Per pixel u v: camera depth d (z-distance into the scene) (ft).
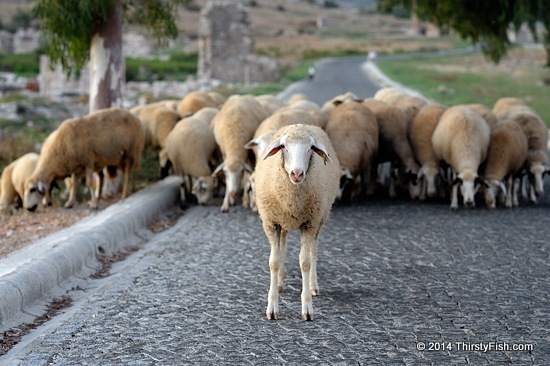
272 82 187.21
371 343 24.71
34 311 29.04
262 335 25.64
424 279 32.09
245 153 49.60
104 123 49.98
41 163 50.03
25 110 116.47
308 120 46.55
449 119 49.44
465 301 28.99
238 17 185.26
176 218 48.96
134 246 41.01
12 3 540.52
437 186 56.34
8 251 38.70
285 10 613.52
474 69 226.79
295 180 25.53
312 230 27.96
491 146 49.65
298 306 28.78
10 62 255.91
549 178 62.95
